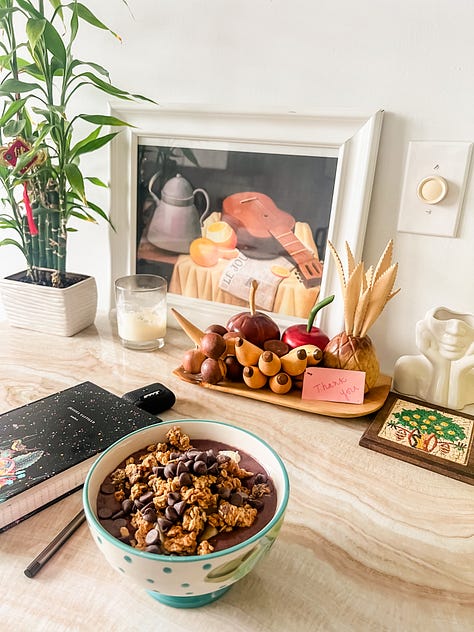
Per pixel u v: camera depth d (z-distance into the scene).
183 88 0.84
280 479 0.43
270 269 0.85
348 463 0.60
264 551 0.39
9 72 0.92
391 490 0.56
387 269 0.67
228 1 0.76
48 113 0.83
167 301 0.95
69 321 0.89
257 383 0.72
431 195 0.70
